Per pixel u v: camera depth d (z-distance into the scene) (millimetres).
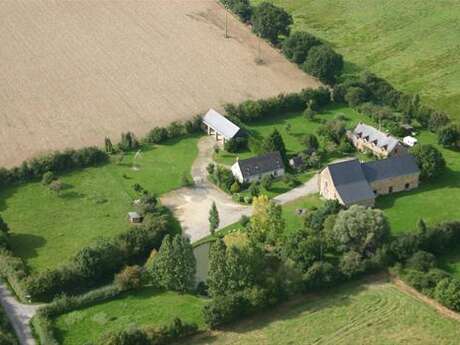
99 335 160250
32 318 165625
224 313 161500
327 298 172250
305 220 197875
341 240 184125
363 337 160375
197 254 189000
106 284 177500
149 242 187375
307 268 177250
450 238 188250
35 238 193875
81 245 190875
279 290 169250
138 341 155000
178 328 158625
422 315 166750
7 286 175875
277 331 162125
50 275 172500
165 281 172375
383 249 181000
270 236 187125
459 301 166250
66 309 167000
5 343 154000
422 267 178250
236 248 167875
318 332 161750
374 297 172250
